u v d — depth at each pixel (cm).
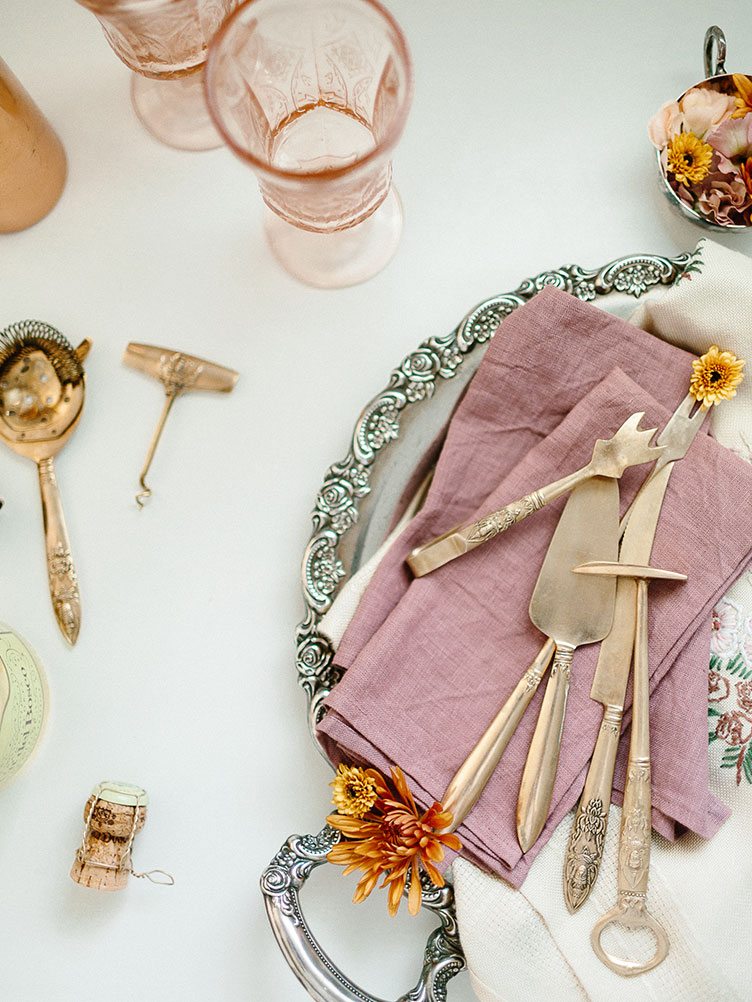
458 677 67
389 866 64
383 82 66
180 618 73
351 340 73
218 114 62
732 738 67
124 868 70
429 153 74
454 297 73
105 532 73
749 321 67
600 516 67
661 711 66
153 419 73
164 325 74
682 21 74
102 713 72
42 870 72
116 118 74
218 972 72
